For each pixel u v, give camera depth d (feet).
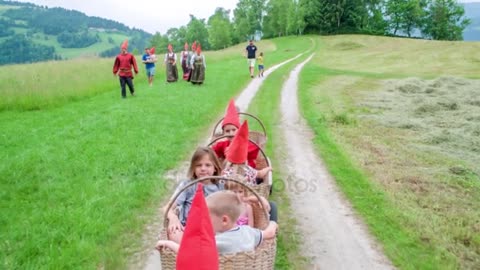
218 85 69.05
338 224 22.22
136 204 23.65
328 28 340.18
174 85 68.74
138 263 18.33
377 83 84.89
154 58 68.74
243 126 19.70
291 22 324.19
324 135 39.88
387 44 221.05
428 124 47.47
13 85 57.06
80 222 20.93
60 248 18.75
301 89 70.90
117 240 19.83
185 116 44.88
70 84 60.44
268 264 14.11
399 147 37.60
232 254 12.91
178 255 10.78
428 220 22.49
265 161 23.70
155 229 21.27
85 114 45.80
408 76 97.91
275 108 53.52
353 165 31.24
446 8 360.07
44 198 24.14
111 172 28.27
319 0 341.62
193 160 18.20
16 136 36.63
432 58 148.05
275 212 18.88
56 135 36.83
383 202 24.77
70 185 25.94
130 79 56.80
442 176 29.86
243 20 371.97
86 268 17.53
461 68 119.55
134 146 33.99
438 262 18.52
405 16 361.10
